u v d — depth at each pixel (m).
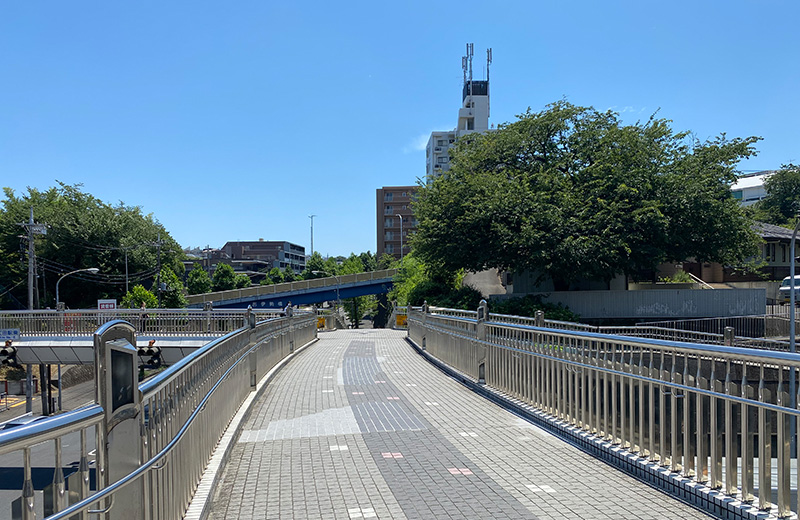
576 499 4.60
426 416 7.90
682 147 30.41
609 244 24.97
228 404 6.79
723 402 4.29
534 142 31.12
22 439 2.00
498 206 26.36
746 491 4.02
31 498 2.09
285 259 155.38
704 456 4.50
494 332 9.46
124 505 2.81
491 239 26.72
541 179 27.81
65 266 55.75
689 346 4.48
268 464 5.72
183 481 4.10
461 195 28.67
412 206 33.25
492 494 4.75
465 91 100.31
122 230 59.91
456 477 5.22
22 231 54.03
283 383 11.16
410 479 5.17
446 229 27.67
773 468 4.79
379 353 17.16
